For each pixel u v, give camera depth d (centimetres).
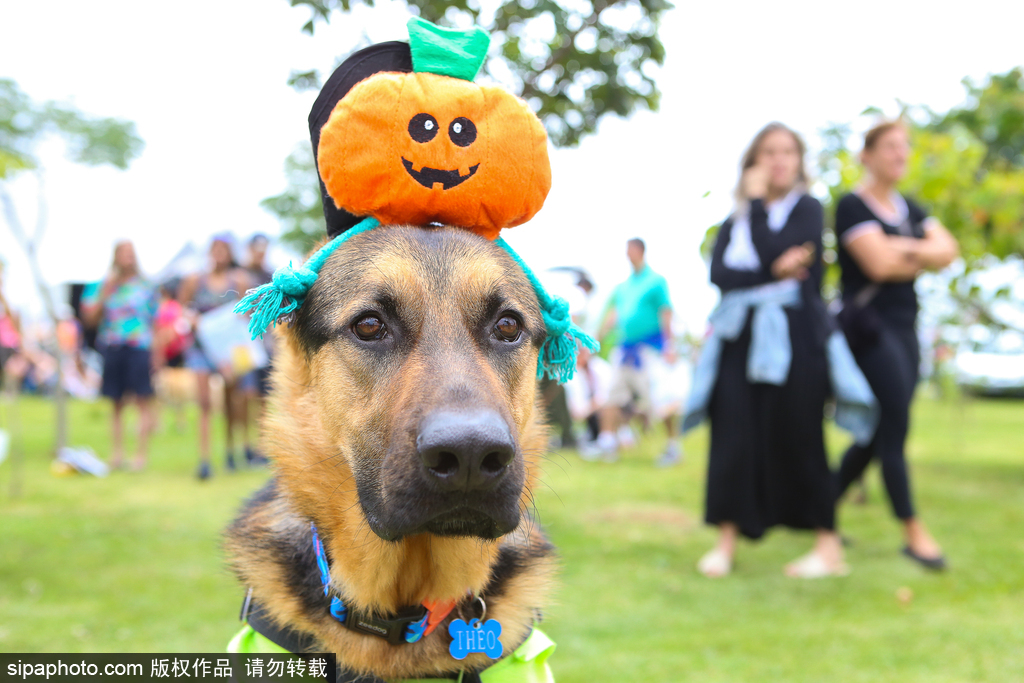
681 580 463
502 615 229
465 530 189
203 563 482
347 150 226
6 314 855
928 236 534
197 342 778
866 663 340
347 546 217
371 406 209
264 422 249
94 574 457
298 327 239
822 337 465
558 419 1108
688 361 1266
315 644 220
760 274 466
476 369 201
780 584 453
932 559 477
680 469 888
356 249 228
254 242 866
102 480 765
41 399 1920
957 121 1067
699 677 327
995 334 911
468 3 448
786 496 476
